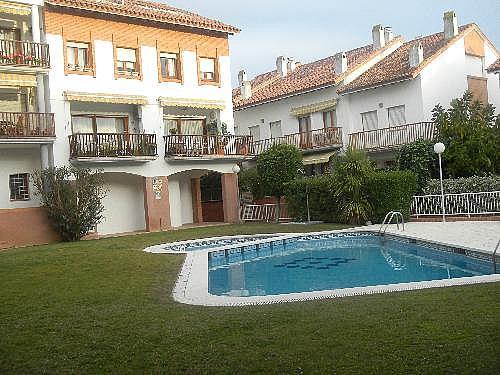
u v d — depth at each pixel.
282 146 31.47
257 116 42.81
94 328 8.77
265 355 6.95
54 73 26.53
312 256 19.64
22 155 26.19
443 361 6.35
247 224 30.19
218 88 32.81
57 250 19.81
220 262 19.09
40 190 25.00
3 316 9.94
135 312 9.73
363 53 39.91
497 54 36.78
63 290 12.24
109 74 28.47
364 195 26.16
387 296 9.79
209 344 7.55
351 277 15.38
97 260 16.59
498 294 9.26
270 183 31.06
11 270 15.44
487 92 36.28
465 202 25.06
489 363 6.19
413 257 18.16
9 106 26.09
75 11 27.36
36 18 25.47
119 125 29.64
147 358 7.14
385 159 33.94
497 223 21.72
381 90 34.41
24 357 7.48
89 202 25.47
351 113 36.22
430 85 32.78
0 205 25.31
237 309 9.53
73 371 6.84
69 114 26.97
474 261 15.10
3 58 24.88
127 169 28.56
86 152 26.61
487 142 27.27
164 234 25.89
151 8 32.09
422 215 26.23
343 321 8.22
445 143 28.06
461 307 8.55
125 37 29.14
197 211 34.16
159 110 30.22
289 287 14.44
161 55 30.73
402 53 37.09
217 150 31.52
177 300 10.66
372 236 22.06
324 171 37.12
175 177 33.03
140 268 14.80
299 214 29.69
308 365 6.51
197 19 32.06
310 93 38.38
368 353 6.77
